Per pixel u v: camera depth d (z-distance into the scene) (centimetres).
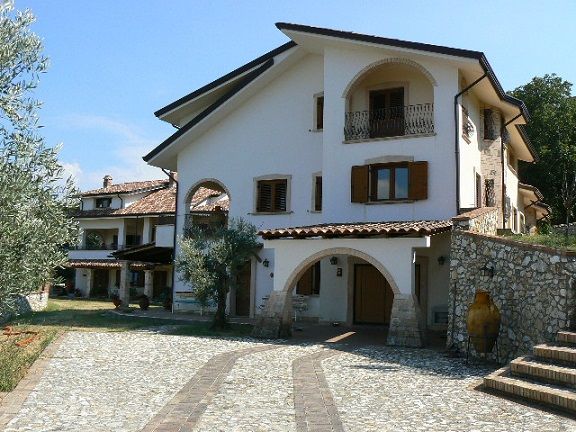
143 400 779
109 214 4038
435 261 1805
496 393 837
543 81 4259
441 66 1827
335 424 659
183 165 2392
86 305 2975
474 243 1267
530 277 1079
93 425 650
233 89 2225
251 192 2242
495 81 1917
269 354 1223
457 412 720
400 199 1867
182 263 1792
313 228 1598
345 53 1978
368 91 2020
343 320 1933
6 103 707
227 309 2239
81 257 4144
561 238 1308
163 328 1764
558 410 729
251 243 1797
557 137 4006
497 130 2216
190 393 825
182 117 2591
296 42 2048
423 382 925
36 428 635
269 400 783
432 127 1831
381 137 1923
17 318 2066
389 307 1891
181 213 2377
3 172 674
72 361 1097
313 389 858
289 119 2208
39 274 708
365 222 1880
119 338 1485
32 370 992
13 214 675
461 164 1823
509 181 2620
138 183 4578
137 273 4109
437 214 1795
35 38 743
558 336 936
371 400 787
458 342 1271
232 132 2312
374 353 1267
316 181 2125
